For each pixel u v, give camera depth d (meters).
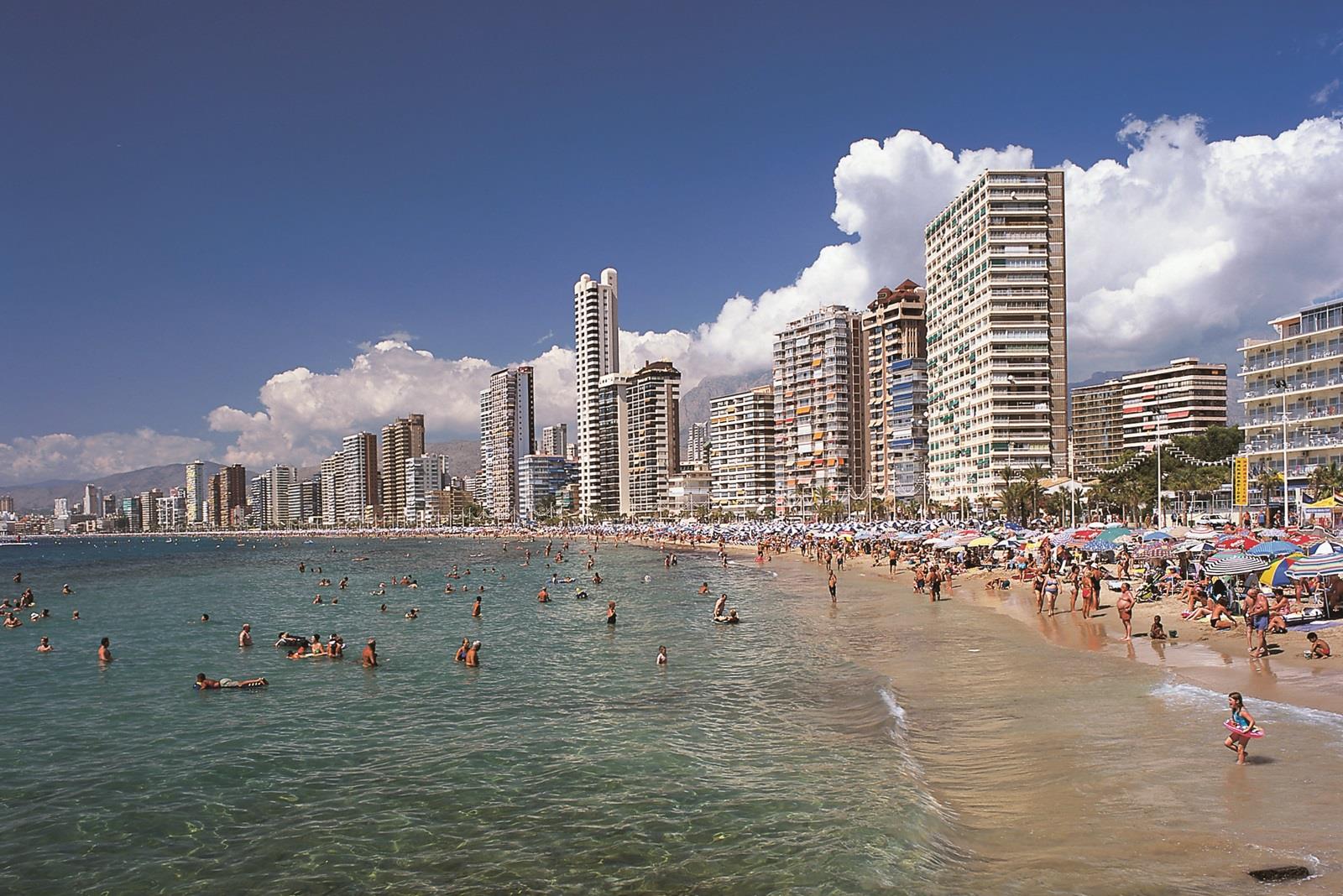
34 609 68.81
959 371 149.00
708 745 25.05
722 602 55.09
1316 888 13.33
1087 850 15.49
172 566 141.88
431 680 36.22
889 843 16.77
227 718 29.78
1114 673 30.16
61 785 22.64
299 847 18.23
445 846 18.05
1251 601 31.59
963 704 27.59
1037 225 136.25
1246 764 19.25
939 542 73.00
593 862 16.88
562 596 73.38
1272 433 93.62
